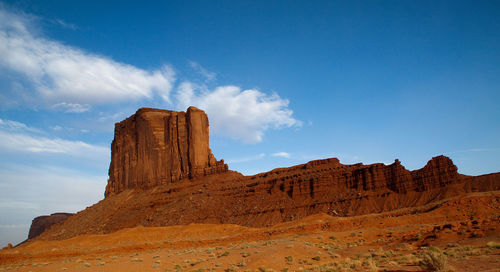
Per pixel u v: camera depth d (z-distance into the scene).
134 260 44.16
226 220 104.31
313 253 37.94
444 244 35.41
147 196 142.25
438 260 22.84
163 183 150.38
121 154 174.75
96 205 161.25
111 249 73.12
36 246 92.12
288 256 35.69
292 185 105.56
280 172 123.25
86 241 95.06
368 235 52.53
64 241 97.38
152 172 155.12
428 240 39.25
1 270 50.91
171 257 44.56
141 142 163.50
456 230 39.44
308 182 102.75
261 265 33.00
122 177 168.88
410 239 43.00
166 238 90.81
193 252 50.22
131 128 174.38
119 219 131.75
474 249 29.12
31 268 49.81
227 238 74.75
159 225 114.75
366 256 35.09
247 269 31.95
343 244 48.53
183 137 154.00
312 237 53.88
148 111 169.38
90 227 135.38
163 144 158.38
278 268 31.97
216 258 39.88
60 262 58.84
